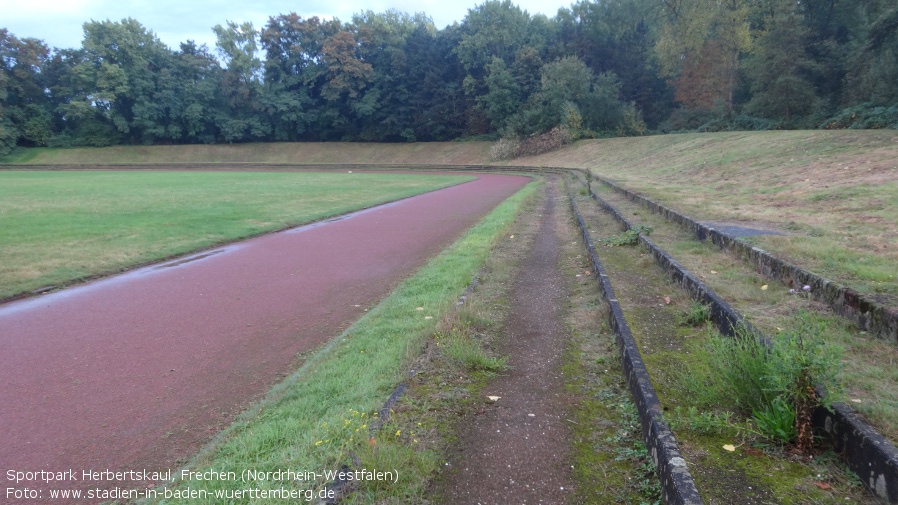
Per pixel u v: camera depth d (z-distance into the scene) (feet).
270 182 109.29
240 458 11.16
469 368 15.03
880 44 87.04
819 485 8.55
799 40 111.34
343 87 210.79
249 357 18.12
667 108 185.06
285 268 32.17
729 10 134.21
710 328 15.19
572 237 37.91
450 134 208.85
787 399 9.93
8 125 196.95
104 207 61.77
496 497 9.28
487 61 196.65
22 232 43.60
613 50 188.65
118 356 18.48
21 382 16.49
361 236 43.60
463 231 45.47
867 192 33.32
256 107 215.72
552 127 170.40
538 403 12.86
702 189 52.11
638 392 11.80
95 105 209.46
